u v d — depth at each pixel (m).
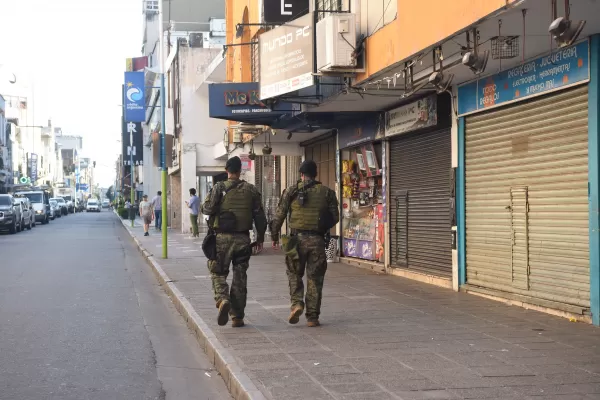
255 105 17.22
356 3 12.73
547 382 6.23
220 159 37.03
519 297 10.56
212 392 6.80
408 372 6.66
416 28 10.02
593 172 8.76
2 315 11.00
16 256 22.20
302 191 9.09
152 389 6.82
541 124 10.01
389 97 13.70
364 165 17.12
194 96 37.16
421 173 14.27
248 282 14.17
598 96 8.66
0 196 38.94
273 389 6.11
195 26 58.09
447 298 11.55
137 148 75.81
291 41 13.54
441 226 13.40
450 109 12.76
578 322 9.11
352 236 18.22
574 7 7.48
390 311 10.36
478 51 9.80
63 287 14.51
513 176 10.76
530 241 10.34
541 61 9.79
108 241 30.89
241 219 9.06
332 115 16.59
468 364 6.95
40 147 117.06
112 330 9.88
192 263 18.67
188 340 9.30
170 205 44.56
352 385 6.22
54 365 7.73
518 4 7.46
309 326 9.16
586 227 9.06
